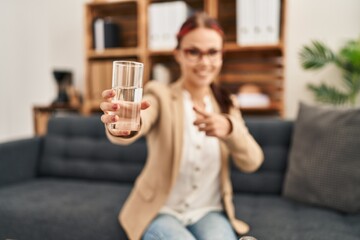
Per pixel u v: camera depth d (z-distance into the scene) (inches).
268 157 66.7
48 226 53.5
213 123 38.5
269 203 59.3
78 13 111.5
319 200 56.3
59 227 53.0
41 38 117.3
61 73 103.5
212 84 51.8
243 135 41.1
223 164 48.1
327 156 56.1
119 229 50.1
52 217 53.8
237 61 97.3
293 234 45.3
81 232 51.9
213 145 47.5
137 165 73.3
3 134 119.5
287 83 96.8
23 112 123.1
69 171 77.2
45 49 117.0
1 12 118.9
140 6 89.7
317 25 93.7
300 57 90.7
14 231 55.2
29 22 118.6
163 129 46.0
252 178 66.5
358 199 53.3
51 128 81.1
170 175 45.1
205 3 85.5
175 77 101.3
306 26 94.4
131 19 104.3
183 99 48.9
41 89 119.5
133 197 47.1
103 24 96.2
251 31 81.7
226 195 47.5
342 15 91.7
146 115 41.9
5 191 66.1
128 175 73.4
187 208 45.4
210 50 45.3
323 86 89.0
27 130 125.2
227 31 96.3
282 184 65.2
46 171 79.0
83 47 112.1
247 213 53.8
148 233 41.0
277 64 94.2
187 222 43.8
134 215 45.1
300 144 60.9
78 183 73.8
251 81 96.6
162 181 45.0
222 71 98.7
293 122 68.2
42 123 105.1
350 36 91.7
